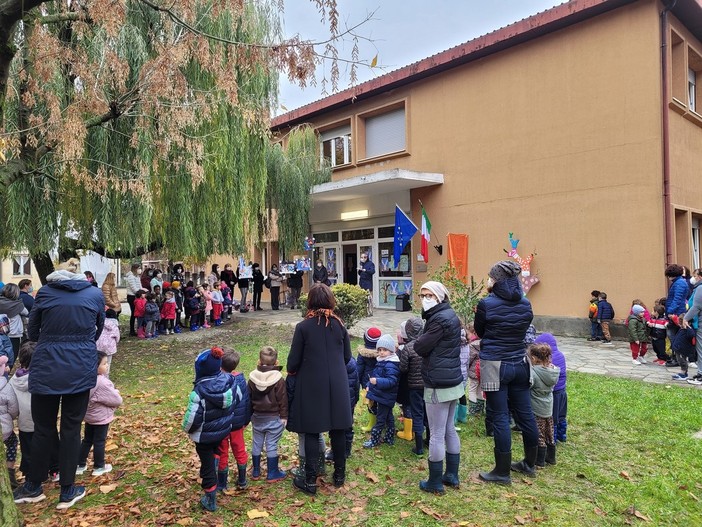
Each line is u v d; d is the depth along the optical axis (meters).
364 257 13.51
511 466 4.11
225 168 9.26
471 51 11.84
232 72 4.65
